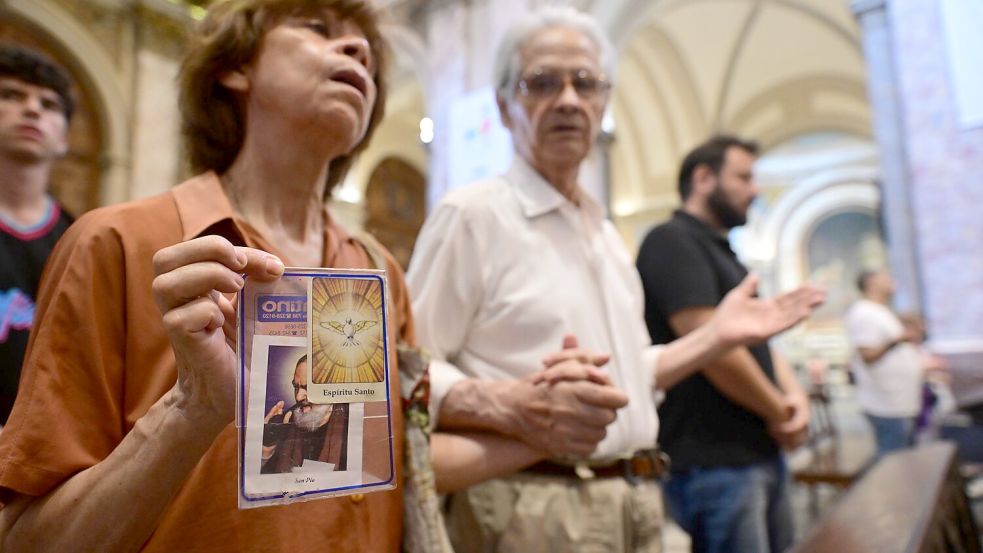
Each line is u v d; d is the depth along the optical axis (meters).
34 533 0.58
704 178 1.94
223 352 0.54
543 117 1.27
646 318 1.80
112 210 0.71
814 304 1.38
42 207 1.54
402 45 6.17
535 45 1.32
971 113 3.96
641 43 10.66
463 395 1.07
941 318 3.96
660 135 11.70
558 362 0.98
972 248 3.90
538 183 1.30
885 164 4.39
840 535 1.00
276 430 0.55
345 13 0.90
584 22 1.36
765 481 1.58
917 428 4.11
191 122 0.89
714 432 1.58
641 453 1.18
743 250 16.38
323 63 0.79
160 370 0.66
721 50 11.39
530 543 1.09
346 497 0.77
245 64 0.83
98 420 0.62
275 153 0.82
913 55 4.21
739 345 1.34
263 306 0.57
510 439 1.04
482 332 1.22
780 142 14.32
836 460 3.26
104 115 5.82
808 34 11.25
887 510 1.14
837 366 12.47
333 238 0.92
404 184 10.09
